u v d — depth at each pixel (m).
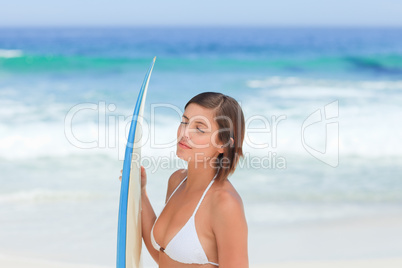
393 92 19.38
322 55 34.34
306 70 28.66
